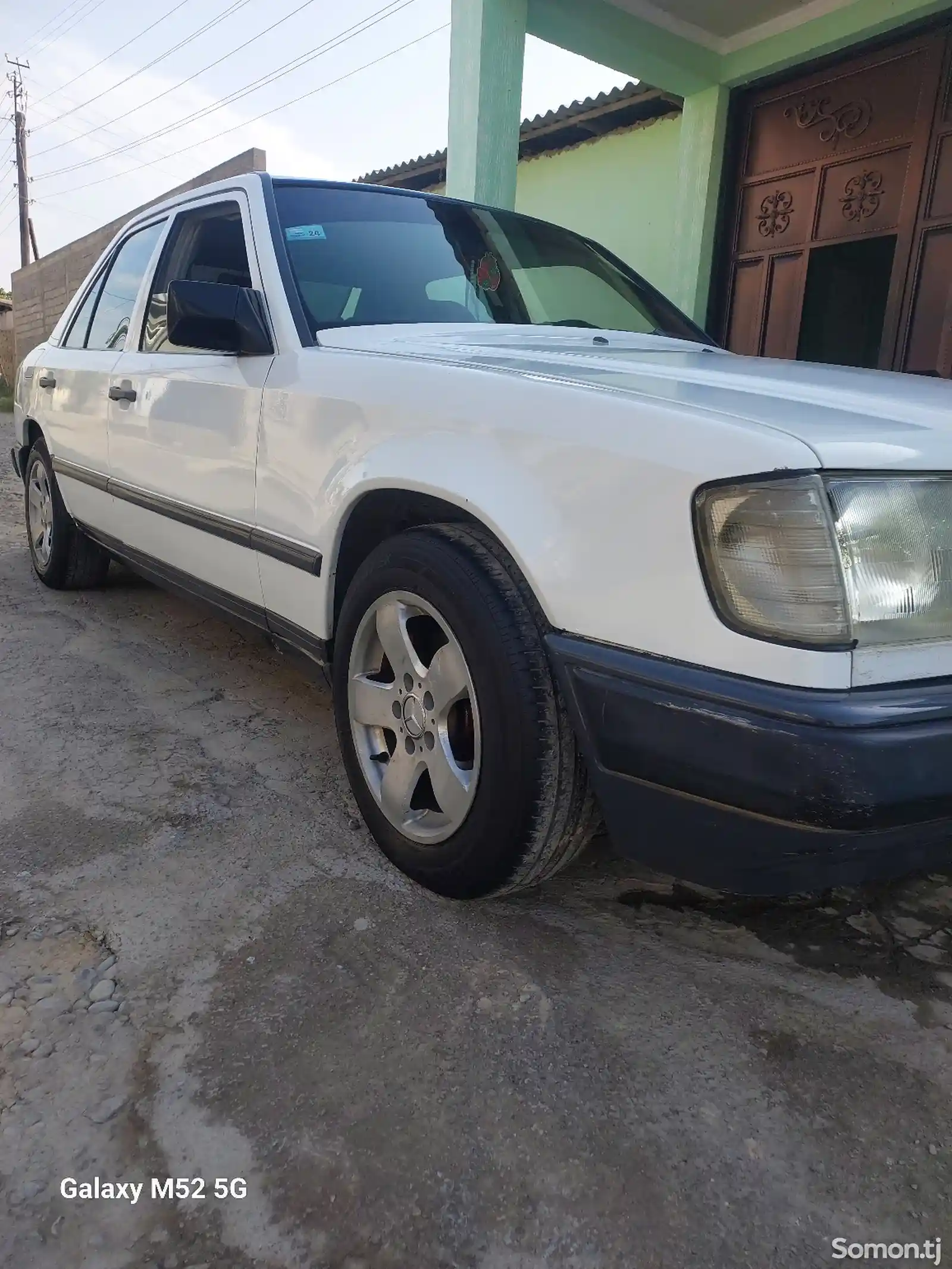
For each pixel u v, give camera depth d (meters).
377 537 2.13
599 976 1.69
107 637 3.68
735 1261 1.15
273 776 2.49
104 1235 1.16
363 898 1.90
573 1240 1.17
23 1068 1.42
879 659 1.30
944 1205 1.24
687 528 1.37
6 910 1.82
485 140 5.69
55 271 15.43
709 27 6.25
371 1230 1.18
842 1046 1.53
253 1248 1.15
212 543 2.63
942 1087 1.45
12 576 4.64
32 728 2.74
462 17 5.58
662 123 7.52
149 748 2.64
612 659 1.46
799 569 1.28
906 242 5.93
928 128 5.68
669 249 7.65
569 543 1.52
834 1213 1.22
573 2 5.67
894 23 5.54
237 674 3.32
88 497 3.64
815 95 6.32
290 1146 1.29
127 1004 1.56
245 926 1.80
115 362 3.31
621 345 2.64
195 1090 1.39
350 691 2.06
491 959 1.72
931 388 1.87
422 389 1.84
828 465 1.28
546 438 1.58
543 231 3.16
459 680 1.74
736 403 1.54
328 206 2.69
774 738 1.28
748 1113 1.38
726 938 1.83
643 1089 1.42
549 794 1.63
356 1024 1.53
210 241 2.87
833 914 1.93
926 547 1.33
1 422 14.23
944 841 1.39
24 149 31.61
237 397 2.42
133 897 1.88
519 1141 1.31
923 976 1.73
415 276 2.61
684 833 1.47
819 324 6.71
